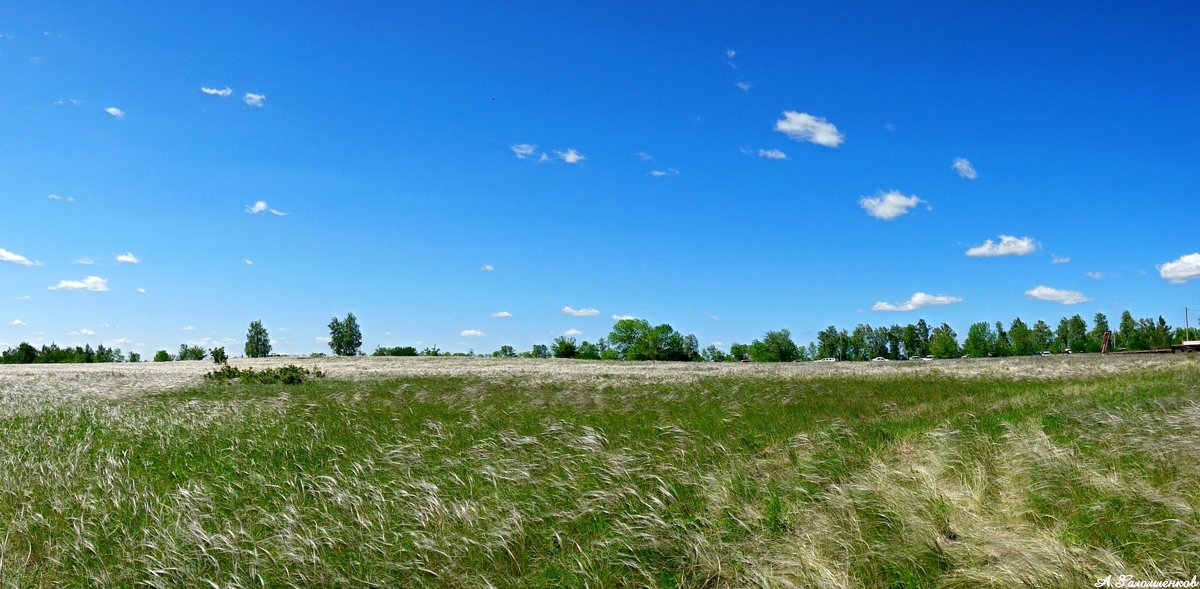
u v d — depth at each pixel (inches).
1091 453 359.3
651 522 299.4
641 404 720.3
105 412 728.3
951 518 295.0
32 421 676.7
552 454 430.9
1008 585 231.9
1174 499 281.0
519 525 303.9
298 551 287.4
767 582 248.5
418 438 510.0
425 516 322.3
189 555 290.5
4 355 3540.8
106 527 330.0
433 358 3181.6
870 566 258.4
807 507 315.3
